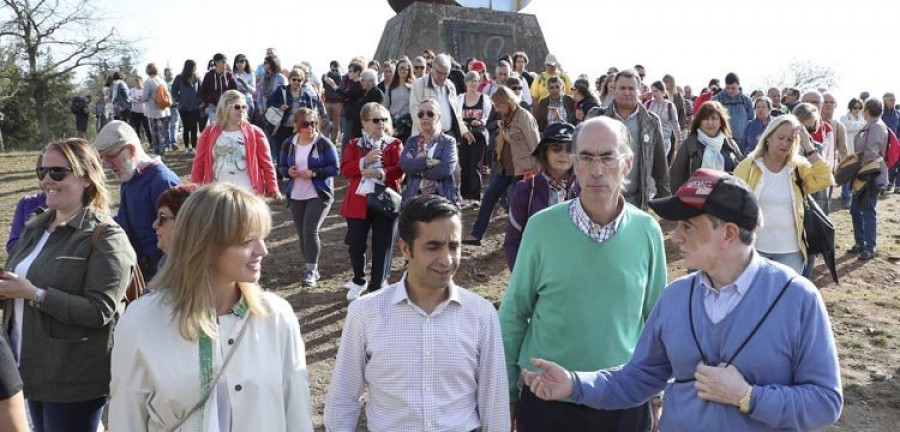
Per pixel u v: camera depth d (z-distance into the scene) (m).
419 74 12.64
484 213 8.83
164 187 4.61
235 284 2.48
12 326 3.39
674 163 6.95
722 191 2.41
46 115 35.69
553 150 4.30
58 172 3.34
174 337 2.35
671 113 11.64
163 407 2.33
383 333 2.76
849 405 5.21
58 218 3.45
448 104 10.49
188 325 2.32
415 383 2.74
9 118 36.16
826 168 5.43
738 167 5.65
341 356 2.84
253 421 2.39
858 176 9.24
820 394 2.31
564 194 4.36
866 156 9.20
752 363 2.38
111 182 12.95
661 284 3.26
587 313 3.08
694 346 2.51
